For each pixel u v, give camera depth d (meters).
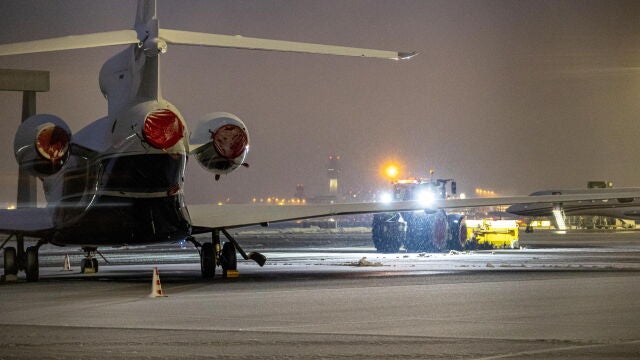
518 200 40.75
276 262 59.66
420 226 74.69
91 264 50.75
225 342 21.52
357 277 41.81
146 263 65.19
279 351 20.17
